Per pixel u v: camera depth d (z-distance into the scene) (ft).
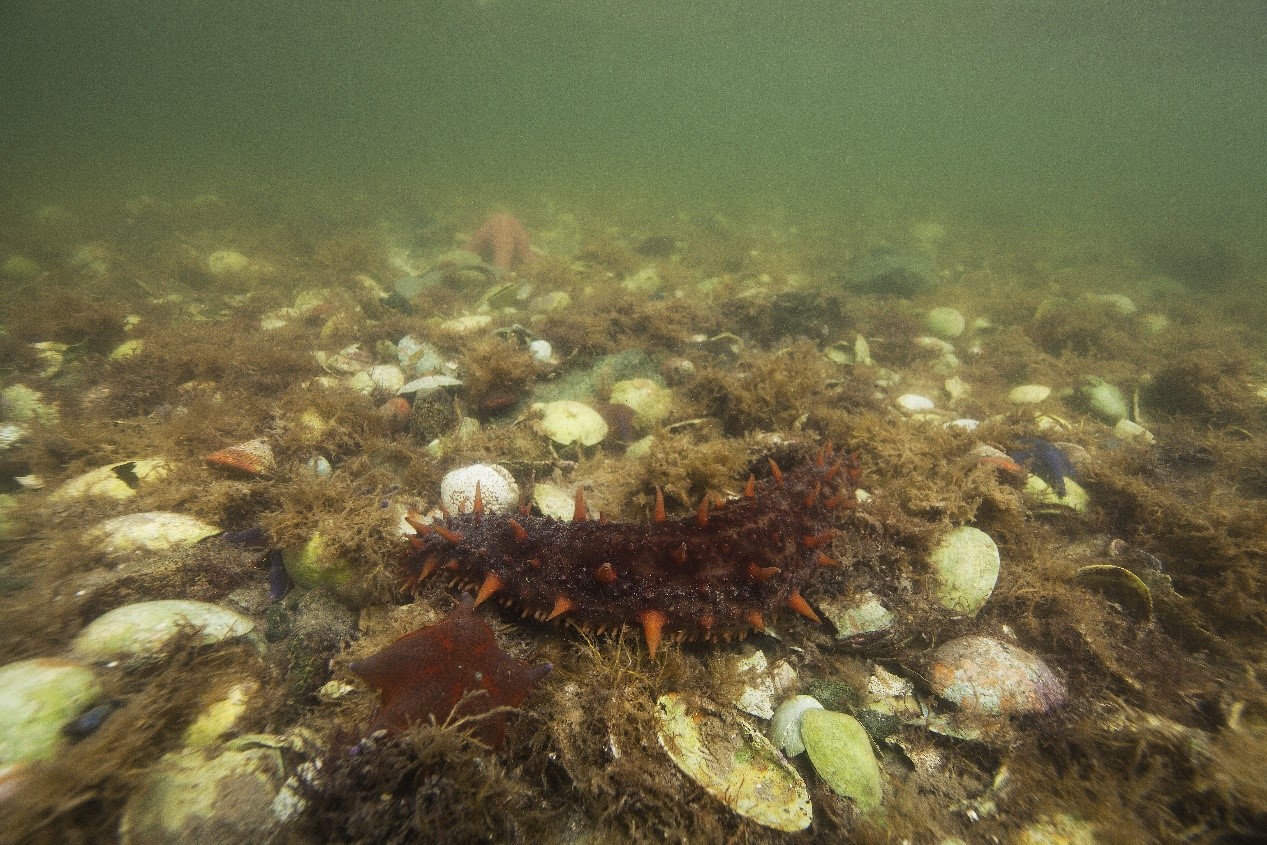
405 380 2.47
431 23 24.22
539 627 1.17
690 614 1.06
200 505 1.46
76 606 1.17
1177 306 4.74
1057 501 1.67
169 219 6.09
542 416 2.03
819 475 1.35
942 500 1.54
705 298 3.99
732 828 0.97
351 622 1.23
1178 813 0.99
